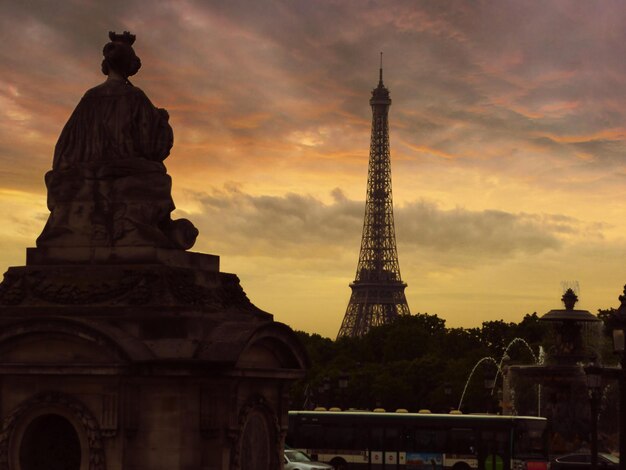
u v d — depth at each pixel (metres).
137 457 69.38
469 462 150.75
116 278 71.19
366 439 153.88
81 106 74.31
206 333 70.56
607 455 151.62
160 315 69.56
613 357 199.00
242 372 70.81
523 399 186.50
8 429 70.25
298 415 156.00
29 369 69.31
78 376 69.44
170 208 73.25
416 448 152.50
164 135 75.00
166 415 69.38
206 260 75.31
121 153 73.25
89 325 68.62
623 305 109.62
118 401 69.25
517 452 149.38
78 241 72.62
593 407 101.00
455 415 153.00
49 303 71.38
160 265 71.25
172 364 68.38
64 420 70.88
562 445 153.00
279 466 76.62
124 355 68.44
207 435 70.25
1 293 72.38
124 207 72.19
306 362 78.00
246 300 77.50
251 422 74.81
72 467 70.69
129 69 76.06
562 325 159.62
